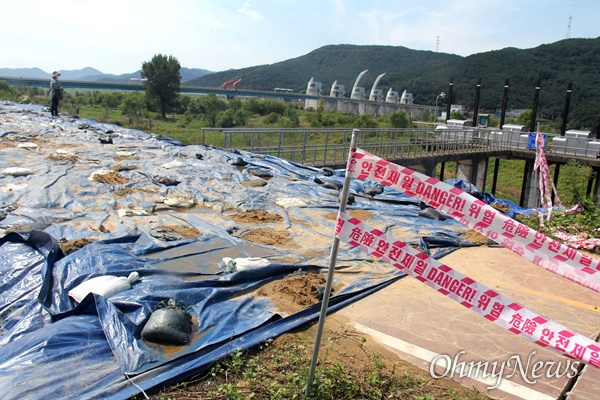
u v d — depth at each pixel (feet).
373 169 9.14
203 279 16.14
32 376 9.97
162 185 28.68
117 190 26.61
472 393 11.03
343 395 10.38
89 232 19.62
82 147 38.11
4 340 11.82
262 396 10.27
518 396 11.04
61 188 25.25
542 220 28.50
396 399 10.57
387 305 15.53
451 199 8.92
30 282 14.39
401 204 29.86
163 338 11.73
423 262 9.05
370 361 12.04
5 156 32.14
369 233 9.23
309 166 42.11
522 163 127.85
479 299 8.73
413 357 12.46
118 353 11.05
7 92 122.93
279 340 12.73
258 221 23.86
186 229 21.44
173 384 10.51
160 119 149.28
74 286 14.30
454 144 72.33
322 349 12.45
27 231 19.16
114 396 9.81
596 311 16.11
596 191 68.33
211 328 12.87
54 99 55.88
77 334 11.42
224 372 11.08
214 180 31.01
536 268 19.93
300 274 16.94
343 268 18.28
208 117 145.79
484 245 22.86
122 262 15.72
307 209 26.40
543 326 8.25
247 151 42.42
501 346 13.29
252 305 14.51
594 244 24.29
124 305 12.94
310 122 146.61
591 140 74.54
